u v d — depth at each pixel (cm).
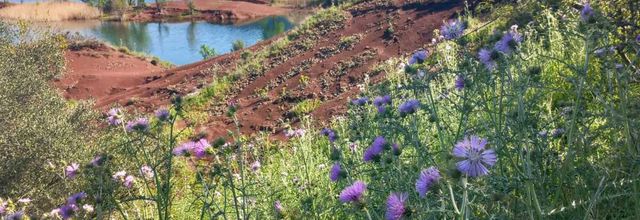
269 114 1178
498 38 259
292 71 1435
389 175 257
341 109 1011
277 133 1045
